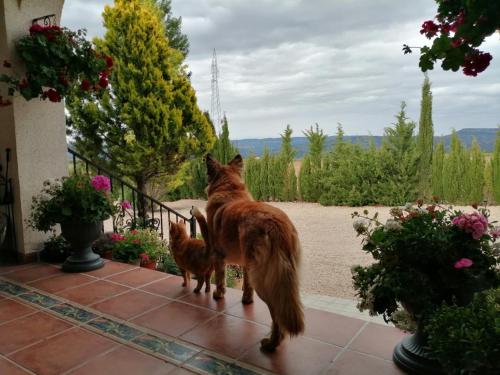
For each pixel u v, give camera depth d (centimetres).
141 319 270
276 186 1501
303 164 1440
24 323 266
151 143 1017
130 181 1134
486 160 1202
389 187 1263
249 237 224
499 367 127
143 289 329
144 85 1004
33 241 412
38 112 405
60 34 367
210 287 326
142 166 1057
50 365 213
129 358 219
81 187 373
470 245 184
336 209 1267
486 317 139
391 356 216
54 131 418
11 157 398
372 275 203
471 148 1209
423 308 184
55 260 409
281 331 218
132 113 986
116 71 996
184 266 321
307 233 938
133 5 1016
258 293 221
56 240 416
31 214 395
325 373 201
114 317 274
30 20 382
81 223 369
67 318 273
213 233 279
